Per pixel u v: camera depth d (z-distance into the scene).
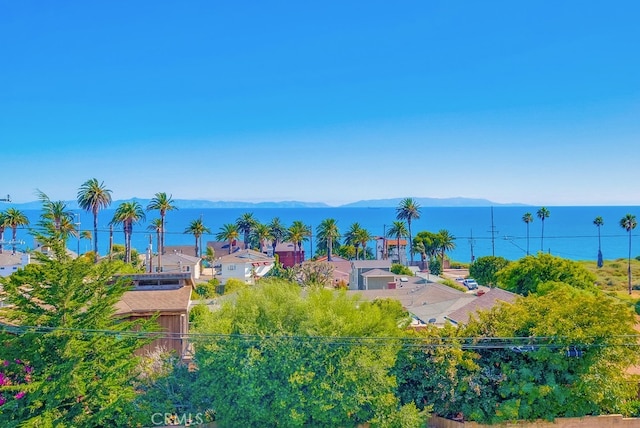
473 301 33.09
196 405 20.36
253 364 19.03
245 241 120.94
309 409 19.27
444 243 102.25
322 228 100.56
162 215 86.38
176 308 25.78
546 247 188.38
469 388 19.81
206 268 105.00
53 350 18.23
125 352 19.23
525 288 43.00
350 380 19.17
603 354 19.70
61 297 18.02
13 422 17.03
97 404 18.48
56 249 18.44
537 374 20.09
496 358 20.47
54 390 17.34
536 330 20.09
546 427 19.80
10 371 18.05
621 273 88.56
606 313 20.00
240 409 19.30
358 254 112.56
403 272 75.94
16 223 79.62
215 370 19.52
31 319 17.91
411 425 19.22
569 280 41.06
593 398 19.45
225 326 19.88
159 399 20.48
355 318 20.53
